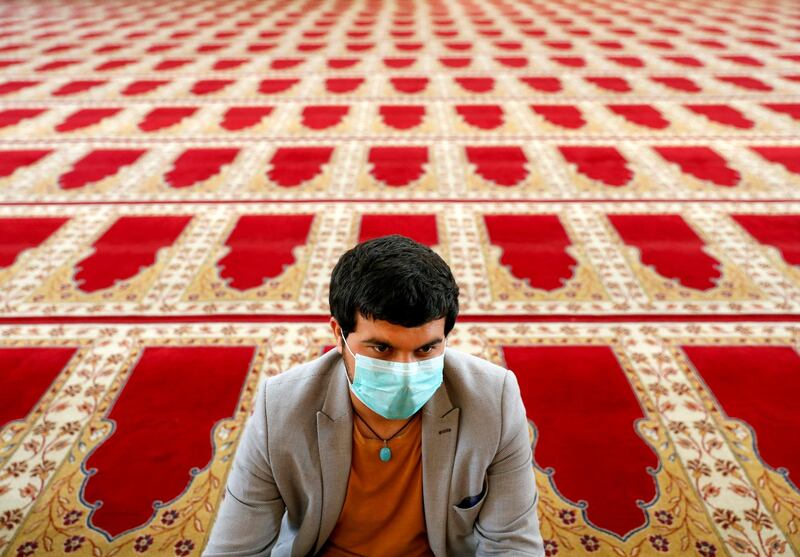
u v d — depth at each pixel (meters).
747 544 1.38
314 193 3.36
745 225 2.94
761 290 2.41
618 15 9.02
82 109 4.78
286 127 4.39
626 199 3.25
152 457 1.62
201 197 3.31
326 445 0.80
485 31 7.86
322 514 0.86
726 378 1.92
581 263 2.63
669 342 2.11
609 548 1.38
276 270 2.60
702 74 5.67
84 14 9.44
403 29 8.03
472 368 0.81
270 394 0.80
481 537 0.88
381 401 0.75
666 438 1.68
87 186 3.43
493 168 3.68
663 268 2.58
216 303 2.37
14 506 1.47
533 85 5.39
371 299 0.67
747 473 1.57
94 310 2.31
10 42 7.33
